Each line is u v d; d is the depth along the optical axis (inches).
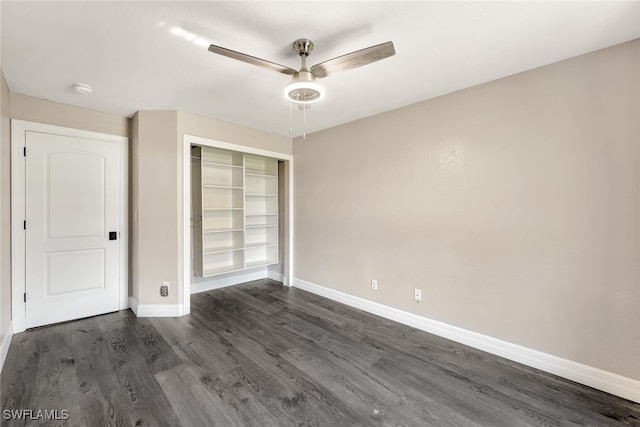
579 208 78.0
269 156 157.9
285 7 60.2
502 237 91.2
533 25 65.5
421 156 110.3
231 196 167.8
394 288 120.3
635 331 70.9
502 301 91.6
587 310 77.1
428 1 58.2
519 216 87.9
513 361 89.0
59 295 113.4
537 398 72.1
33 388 73.4
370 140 127.6
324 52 77.6
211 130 133.1
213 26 66.5
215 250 153.4
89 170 119.3
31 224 106.8
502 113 90.8
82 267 118.3
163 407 67.6
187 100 110.4
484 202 94.7
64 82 94.4
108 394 71.7
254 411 66.8
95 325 112.4
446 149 103.4
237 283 175.6
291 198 169.0
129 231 130.0
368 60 65.3
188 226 126.3
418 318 112.4
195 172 155.0
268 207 185.0
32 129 106.0
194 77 91.2
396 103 112.7
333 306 136.9
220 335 105.5
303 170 162.4
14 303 103.0
